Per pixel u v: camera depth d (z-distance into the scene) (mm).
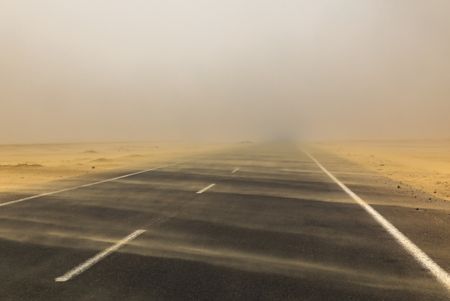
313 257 6328
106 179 17250
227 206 11062
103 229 8109
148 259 6121
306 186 15719
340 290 4914
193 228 8297
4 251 6500
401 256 6441
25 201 11375
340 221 9211
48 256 6242
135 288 4914
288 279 5285
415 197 13039
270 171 21750
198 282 5137
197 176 18828
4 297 4621
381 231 8227
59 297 4625
